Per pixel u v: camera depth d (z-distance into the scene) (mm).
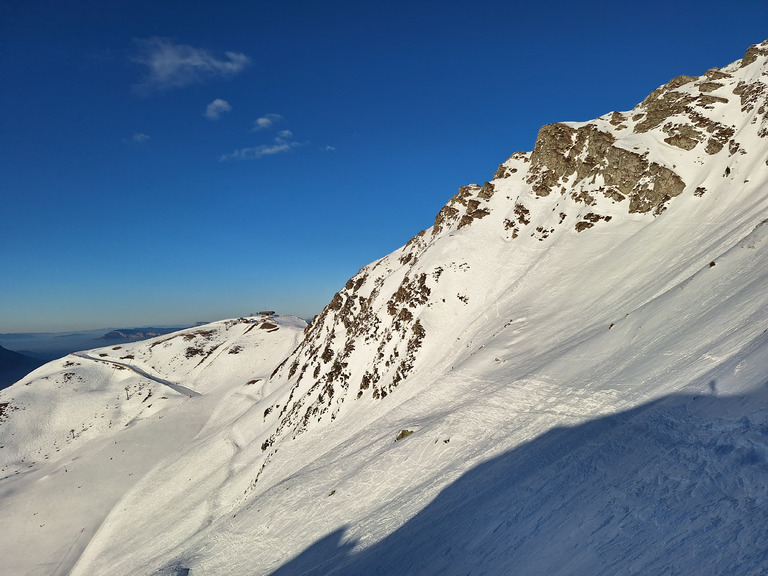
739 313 22281
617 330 30359
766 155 39719
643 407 19953
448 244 64125
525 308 45125
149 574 39594
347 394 56000
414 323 55688
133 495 69375
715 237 34875
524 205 63469
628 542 11609
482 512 18359
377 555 20172
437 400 38750
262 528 35312
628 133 58906
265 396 87000
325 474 37906
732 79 55406
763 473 11266
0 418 106812
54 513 72125
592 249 47875
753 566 8266
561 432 22500
